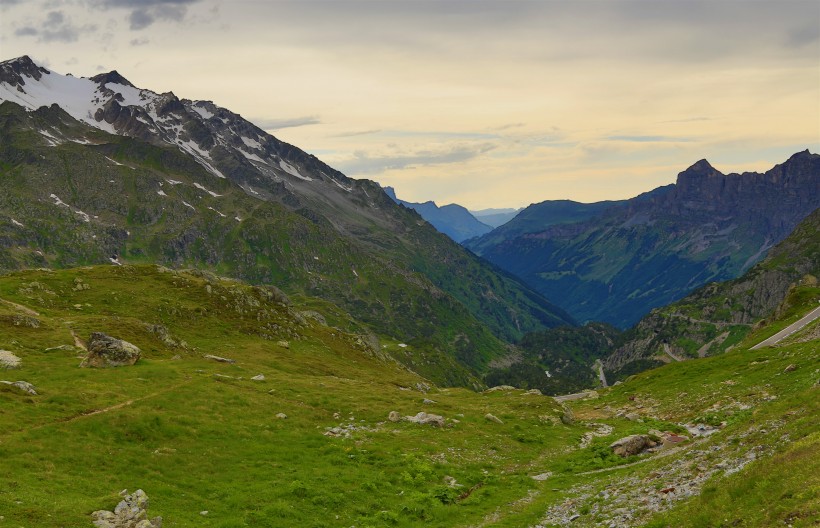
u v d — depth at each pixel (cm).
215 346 10312
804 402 4219
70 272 12575
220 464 4503
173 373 6538
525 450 6091
